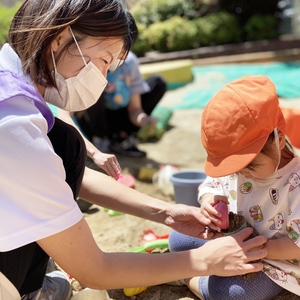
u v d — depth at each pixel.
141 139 4.73
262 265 1.55
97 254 1.39
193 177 2.96
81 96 1.47
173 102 6.35
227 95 1.59
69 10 1.32
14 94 1.26
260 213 1.73
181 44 10.59
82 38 1.37
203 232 1.80
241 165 1.52
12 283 1.42
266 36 10.97
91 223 2.74
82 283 1.44
